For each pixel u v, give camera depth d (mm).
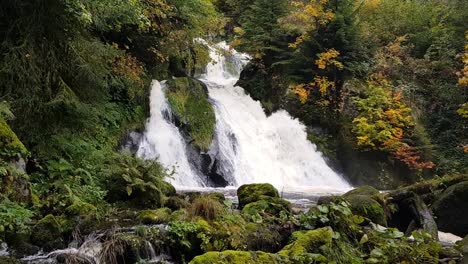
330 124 16906
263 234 6254
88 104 9609
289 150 16172
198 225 6152
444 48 18500
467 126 16703
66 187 7191
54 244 5758
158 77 15078
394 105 16500
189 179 13102
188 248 5898
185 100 14758
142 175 8641
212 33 19469
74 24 9195
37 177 8070
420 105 17469
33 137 8453
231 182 14008
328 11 17203
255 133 15961
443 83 17938
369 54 18516
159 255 5836
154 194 8148
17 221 5859
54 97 8906
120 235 5840
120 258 5594
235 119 15922
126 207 7824
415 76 18266
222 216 6672
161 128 13602
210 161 13812
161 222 6621
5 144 6766
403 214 8672
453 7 20766
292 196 10938
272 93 17766
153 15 14062
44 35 8930
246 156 15039
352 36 17266
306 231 6215
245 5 23172
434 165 16141
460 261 5477
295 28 18203
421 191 9406
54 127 8812
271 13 18609
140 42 14344
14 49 8336
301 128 16812
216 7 23219
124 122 12578
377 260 5168
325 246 5527
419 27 20438
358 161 16188
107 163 9203
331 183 15680
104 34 13086
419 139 16359
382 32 20188
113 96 12695
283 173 15352
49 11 8703
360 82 17312
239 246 5938
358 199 7711
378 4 21703
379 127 16031
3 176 6441
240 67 19516
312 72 17562
